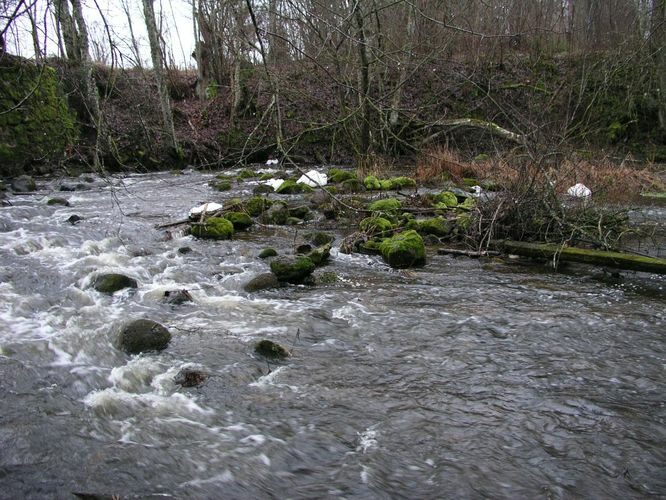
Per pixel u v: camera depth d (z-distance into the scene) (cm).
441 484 350
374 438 397
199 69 2728
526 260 898
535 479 355
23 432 383
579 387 473
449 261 895
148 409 427
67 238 951
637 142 2370
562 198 1009
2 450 362
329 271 827
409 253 857
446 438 397
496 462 371
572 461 373
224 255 905
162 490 336
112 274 712
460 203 1269
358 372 500
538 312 650
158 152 2191
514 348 552
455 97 2292
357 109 915
